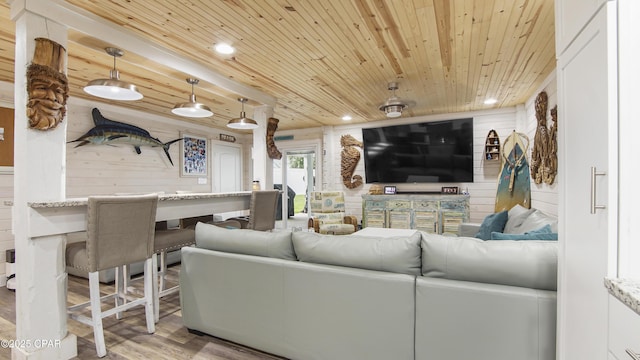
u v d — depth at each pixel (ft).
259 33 8.14
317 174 21.24
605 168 3.03
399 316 5.30
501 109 16.37
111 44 7.66
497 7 6.87
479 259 4.96
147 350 6.89
